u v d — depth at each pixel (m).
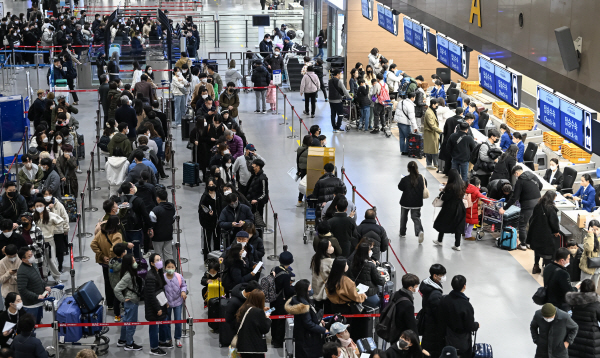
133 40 28.45
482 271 13.00
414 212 14.08
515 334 10.94
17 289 10.62
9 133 17.62
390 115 21.88
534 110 24.25
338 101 21.55
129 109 17.62
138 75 22.92
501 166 15.19
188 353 10.31
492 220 14.14
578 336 9.23
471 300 11.94
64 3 42.91
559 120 11.22
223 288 10.89
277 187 17.22
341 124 22.89
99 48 30.55
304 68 24.67
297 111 24.34
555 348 9.05
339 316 9.27
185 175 17.19
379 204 16.11
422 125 20.62
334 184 13.26
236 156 16.02
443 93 22.53
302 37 39.12
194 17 41.81
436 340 9.05
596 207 15.02
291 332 9.76
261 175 13.74
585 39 9.81
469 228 14.35
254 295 8.90
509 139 17.64
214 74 22.89
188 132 20.55
